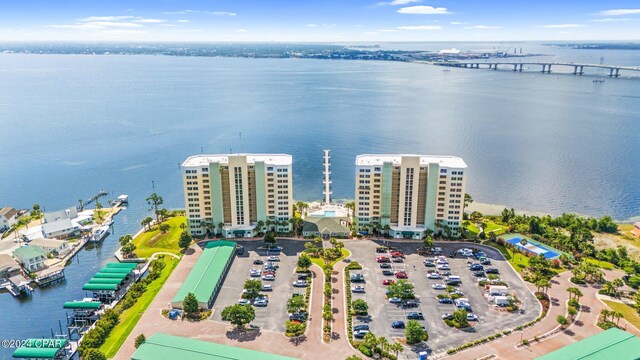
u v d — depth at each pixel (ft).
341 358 453.17
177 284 592.19
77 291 620.08
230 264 648.38
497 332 492.13
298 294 560.61
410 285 548.72
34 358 467.52
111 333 497.05
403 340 480.23
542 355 453.99
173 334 492.54
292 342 477.77
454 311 526.98
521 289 578.66
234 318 492.13
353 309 534.37
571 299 542.57
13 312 571.28
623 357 427.74
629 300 550.77
